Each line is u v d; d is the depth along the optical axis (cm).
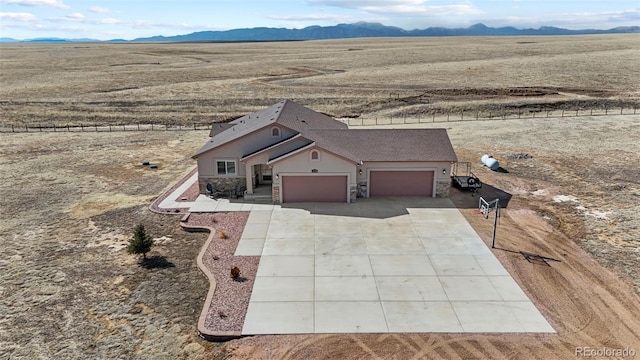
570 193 2523
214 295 1534
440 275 1664
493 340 1302
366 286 1594
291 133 2453
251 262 1769
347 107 5219
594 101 5109
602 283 1595
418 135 2591
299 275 1670
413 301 1500
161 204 2412
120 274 1692
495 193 2553
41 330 1361
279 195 2403
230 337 1323
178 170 3097
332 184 2391
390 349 1268
